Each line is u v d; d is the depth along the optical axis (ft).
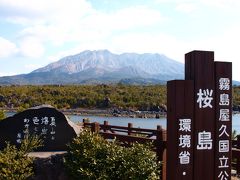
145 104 153.69
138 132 22.06
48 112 19.97
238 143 19.49
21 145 18.44
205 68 14.10
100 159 16.28
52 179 17.93
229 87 14.35
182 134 13.85
